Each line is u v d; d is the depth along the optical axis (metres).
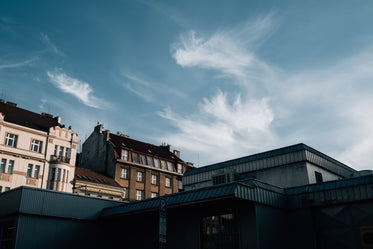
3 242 21.78
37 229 21.78
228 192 18.08
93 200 25.27
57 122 47.59
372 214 18.12
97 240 24.72
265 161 29.08
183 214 22.47
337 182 20.14
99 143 55.69
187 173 34.38
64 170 42.53
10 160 38.97
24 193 21.66
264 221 19.36
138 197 52.62
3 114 39.59
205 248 20.59
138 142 61.12
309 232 20.31
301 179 26.42
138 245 24.31
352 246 18.50
